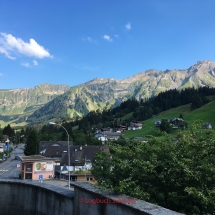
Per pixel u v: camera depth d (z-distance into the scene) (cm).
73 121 19288
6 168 6069
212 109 12169
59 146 7238
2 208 652
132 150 625
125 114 17438
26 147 7700
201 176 502
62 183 4056
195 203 488
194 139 602
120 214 388
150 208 358
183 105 15412
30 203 616
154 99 17975
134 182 488
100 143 9400
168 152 574
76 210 485
